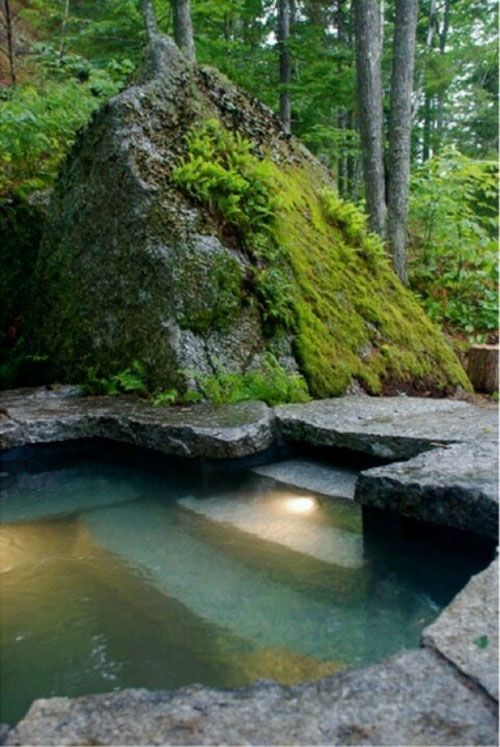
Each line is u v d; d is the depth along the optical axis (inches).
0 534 124.3
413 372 249.8
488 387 273.3
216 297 208.2
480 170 382.6
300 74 454.0
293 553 113.0
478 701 58.3
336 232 281.4
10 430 164.9
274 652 82.5
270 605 95.0
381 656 80.7
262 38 538.3
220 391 188.9
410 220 414.0
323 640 85.1
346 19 616.4
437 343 275.9
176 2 338.0
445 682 61.4
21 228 287.1
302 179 292.8
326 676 69.9
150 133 235.8
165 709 60.2
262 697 61.4
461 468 118.0
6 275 278.2
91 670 79.0
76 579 104.5
